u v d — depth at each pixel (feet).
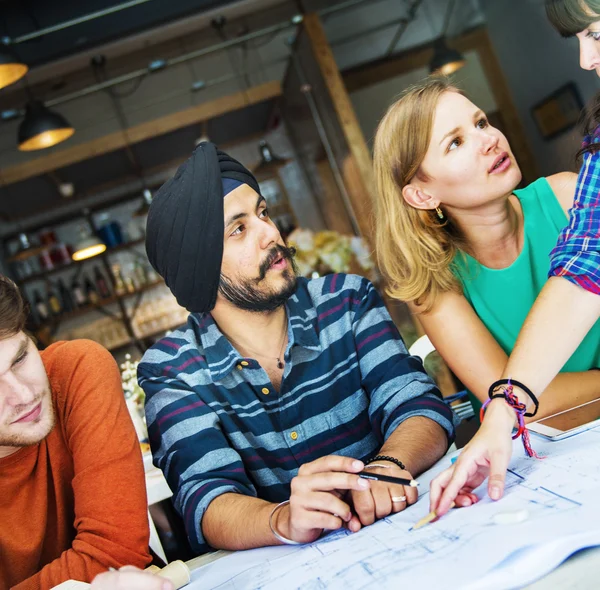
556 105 21.13
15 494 3.93
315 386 4.34
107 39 21.95
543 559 2.11
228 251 4.11
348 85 24.11
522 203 4.81
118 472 3.89
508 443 2.99
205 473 3.98
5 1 20.99
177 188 4.10
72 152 23.03
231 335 4.38
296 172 25.73
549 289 3.41
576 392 4.12
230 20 22.99
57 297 25.26
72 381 4.13
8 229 25.23
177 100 23.89
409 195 4.60
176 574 3.25
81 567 3.54
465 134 4.31
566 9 3.95
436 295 4.66
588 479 2.59
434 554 2.41
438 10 24.07
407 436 3.75
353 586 2.40
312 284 4.62
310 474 3.24
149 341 24.99
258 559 3.24
